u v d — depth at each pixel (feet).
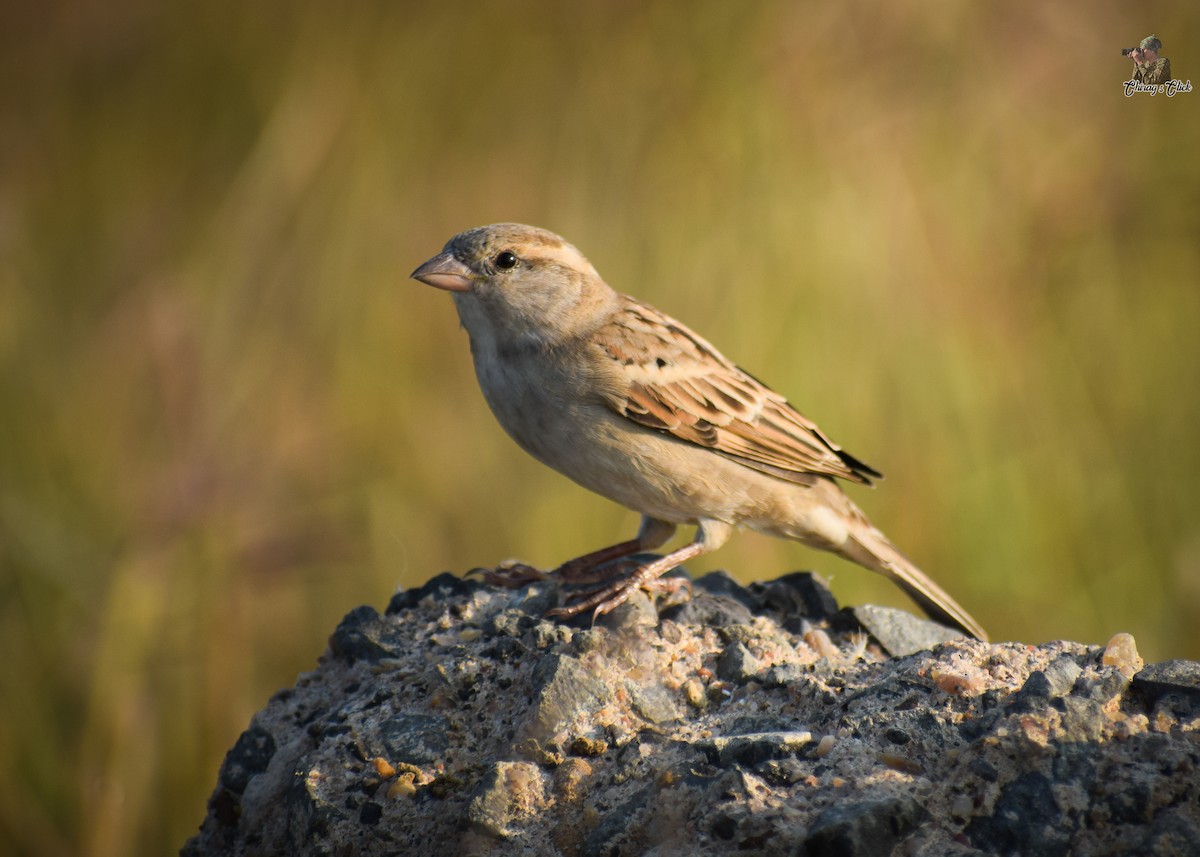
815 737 17.66
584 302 26.71
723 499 26.99
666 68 37.50
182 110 38.70
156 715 30.25
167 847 29.73
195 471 32.58
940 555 33.88
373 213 37.04
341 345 36.40
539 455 27.48
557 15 38.04
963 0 37.22
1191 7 37.40
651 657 20.17
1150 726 16.60
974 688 17.99
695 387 26.55
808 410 33.99
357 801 18.80
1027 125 37.42
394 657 21.44
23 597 30.68
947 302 35.17
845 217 35.29
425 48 37.93
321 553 32.78
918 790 16.39
